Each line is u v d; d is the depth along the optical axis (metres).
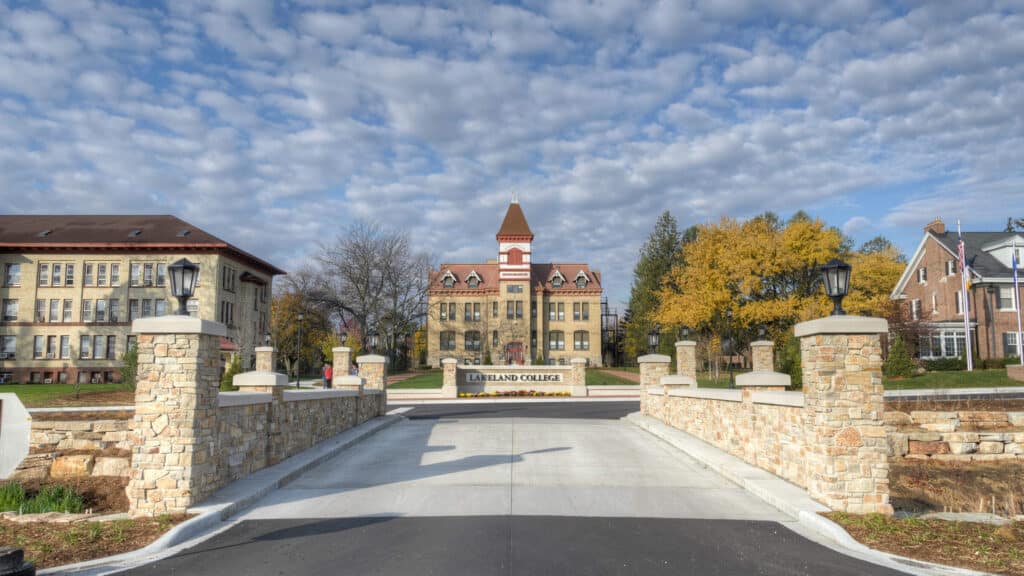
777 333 44.22
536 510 8.82
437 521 8.20
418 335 76.75
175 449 8.61
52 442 13.22
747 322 44.91
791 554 6.84
